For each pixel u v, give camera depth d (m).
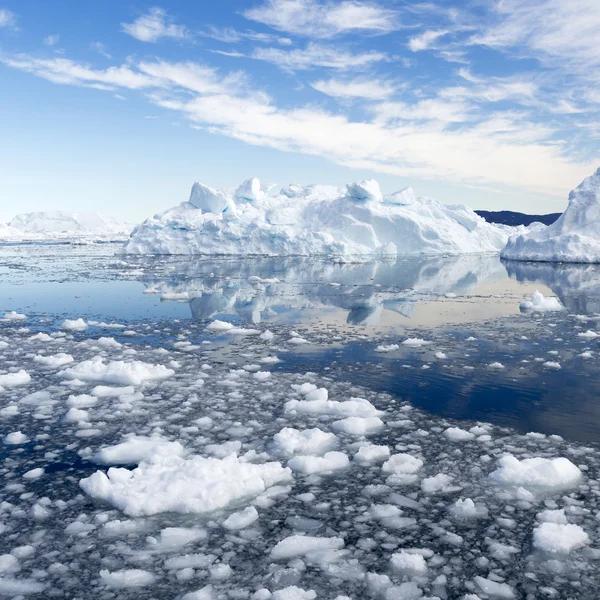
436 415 7.45
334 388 8.75
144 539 4.44
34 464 5.90
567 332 13.70
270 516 4.79
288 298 20.30
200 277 27.86
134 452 6.08
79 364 9.66
